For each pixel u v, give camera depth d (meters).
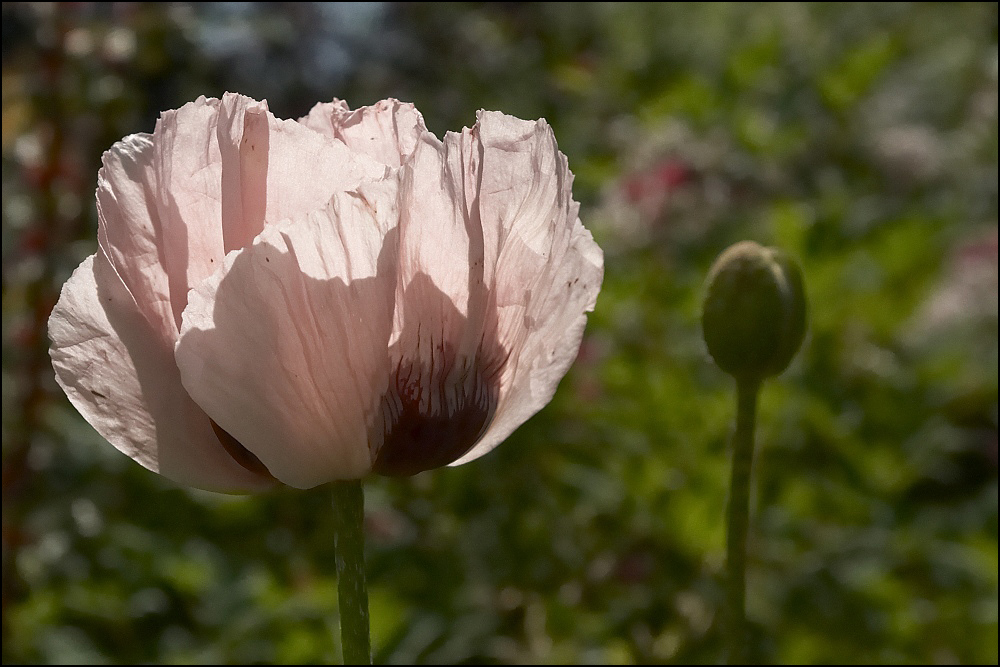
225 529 1.14
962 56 2.84
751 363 0.68
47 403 1.07
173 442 0.62
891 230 1.41
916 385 1.32
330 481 0.62
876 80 2.05
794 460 1.11
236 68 2.29
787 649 0.89
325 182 0.61
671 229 1.53
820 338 1.23
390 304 0.61
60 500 1.12
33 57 1.19
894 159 1.87
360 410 0.61
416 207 0.61
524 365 0.62
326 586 0.93
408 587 1.01
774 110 1.82
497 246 0.62
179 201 0.61
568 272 0.62
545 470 1.13
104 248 0.61
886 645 0.92
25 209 1.17
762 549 0.99
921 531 1.06
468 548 1.04
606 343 1.27
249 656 0.91
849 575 0.94
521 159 0.61
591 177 1.64
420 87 2.63
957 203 2.01
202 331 0.60
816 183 1.78
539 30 2.95
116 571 1.02
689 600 0.93
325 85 2.62
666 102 1.69
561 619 0.93
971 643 0.92
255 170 0.61
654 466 1.02
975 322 1.73
